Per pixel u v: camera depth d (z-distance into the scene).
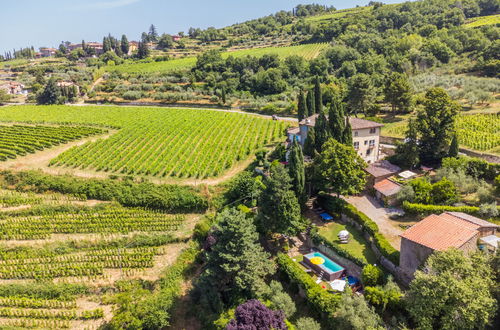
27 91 168.88
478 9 171.50
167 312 41.03
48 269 47.41
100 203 61.50
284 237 49.16
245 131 94.88
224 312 38.78
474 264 30.00
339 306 32.84
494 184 49.00
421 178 54.16
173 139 89.81
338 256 42.09
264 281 42.84
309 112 80.44
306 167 56.22
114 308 42.12
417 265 34.69
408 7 193.50
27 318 41.53
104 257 49.88
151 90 149.00
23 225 55.47
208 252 45.97
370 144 66.44
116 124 104.81
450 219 38.09
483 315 26.84
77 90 155.88
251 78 142.12
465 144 64.75
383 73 125.44
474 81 94.75
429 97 60.97
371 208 51.56
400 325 30.47
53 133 95.44
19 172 70.19
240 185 59.47
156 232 54.66
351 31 174.00
